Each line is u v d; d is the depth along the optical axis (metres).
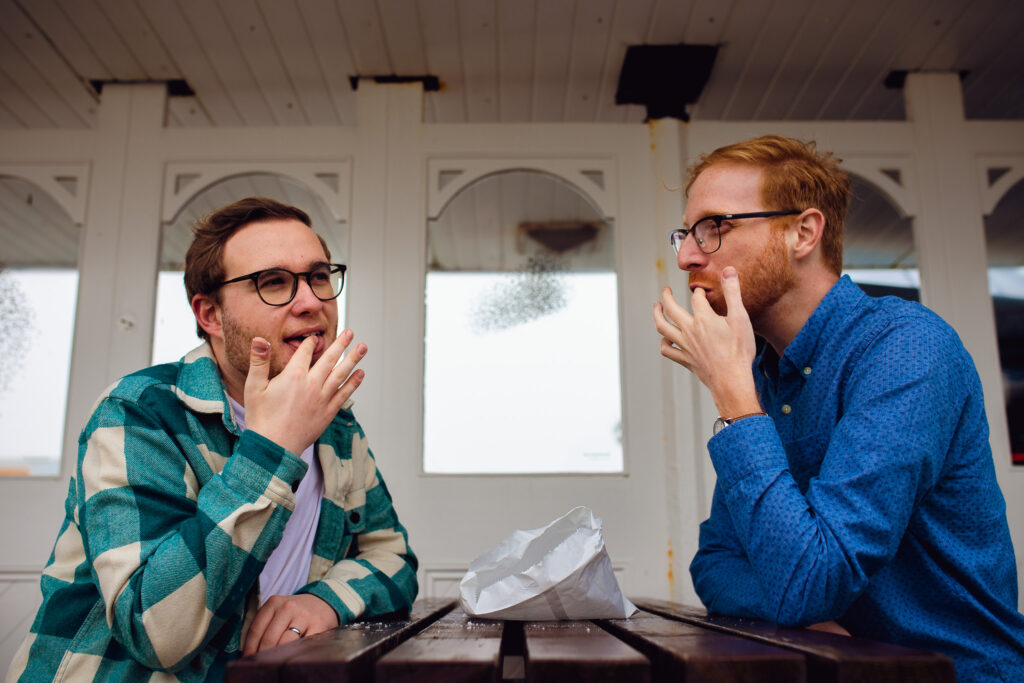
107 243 2.36
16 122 2.65
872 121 2.52
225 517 0.80
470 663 0.58
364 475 1.21
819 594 0.78
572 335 2.32
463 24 2.18
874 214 2.44
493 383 2.27
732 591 1.01
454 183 2.41
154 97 2.46
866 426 0.85
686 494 2.15
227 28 2.19
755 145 1.06
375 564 1.12
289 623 0.90
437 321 2.32
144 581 0.76
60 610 0.86
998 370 2.28
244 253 1.00
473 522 2.16
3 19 2.14
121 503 0.83
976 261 2.36
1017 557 2.12
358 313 2.30
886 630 0.89
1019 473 2.18
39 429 2.22
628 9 2.12
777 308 1.05
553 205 2.44
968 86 2.53
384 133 2.43
